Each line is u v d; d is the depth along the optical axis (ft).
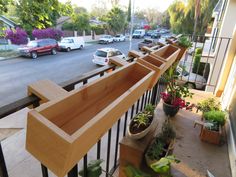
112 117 2.19
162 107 7.65
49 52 43.55
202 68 20.58
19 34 44.91
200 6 51.96
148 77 3.15
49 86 2.12
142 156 4.37
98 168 2.92
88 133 1.70
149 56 4.34
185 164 5.20
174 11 57.57
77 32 66.59
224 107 8.09
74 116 2.12
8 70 30.68
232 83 8.01
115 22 81.35
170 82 7.20
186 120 7.23
